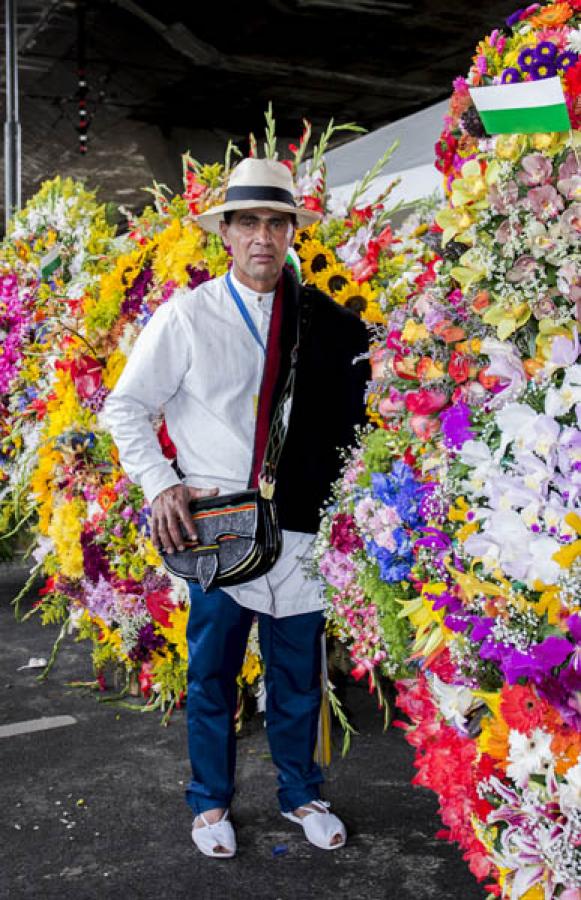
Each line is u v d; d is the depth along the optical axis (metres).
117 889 2.71
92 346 4.21
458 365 2.23
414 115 4.99
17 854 2.92
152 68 15.56
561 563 1.94
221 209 2.77
